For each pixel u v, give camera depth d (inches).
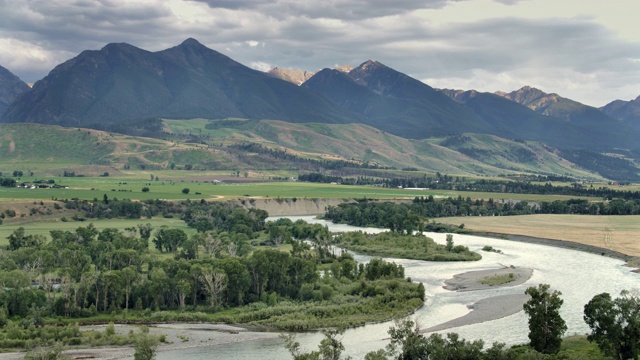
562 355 5290.4
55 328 6811.0
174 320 7500.0
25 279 7829.7
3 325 7042.3
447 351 5191.9
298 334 6914.4
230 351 6259.8
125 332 6934.1
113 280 7736.2
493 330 6884.8
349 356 5777.6
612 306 5615.2
